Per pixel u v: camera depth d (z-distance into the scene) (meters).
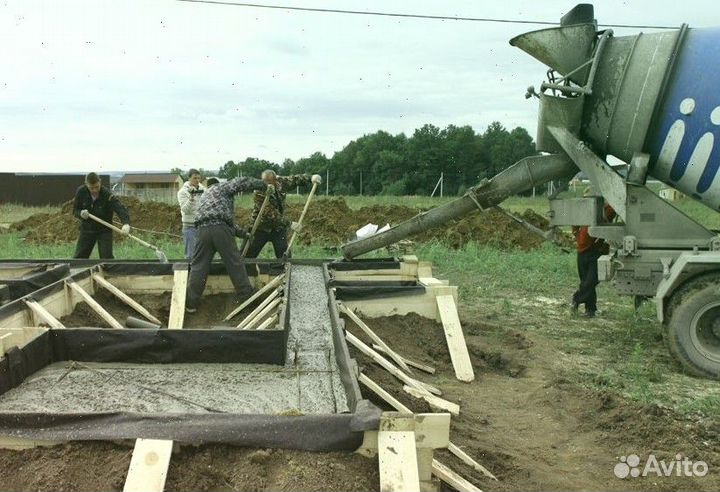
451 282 11.96
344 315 6.96
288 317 6.29
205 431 3.56
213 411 4.39
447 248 16.30
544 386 6.36
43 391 4.69
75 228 19.20
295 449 3.56
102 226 10.05
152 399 4.59
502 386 6.51
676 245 7.67
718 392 6.42
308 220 19.45
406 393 5.29
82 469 3.45
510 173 8.57
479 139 44.59
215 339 5.39
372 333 6.54
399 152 45.62
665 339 7.14
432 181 43.88
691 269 6.93
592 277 9.25
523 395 6.24
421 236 17.89
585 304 9.50
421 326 7.36
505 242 17.20
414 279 8.85
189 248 11.08
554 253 15.18
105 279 8.26
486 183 8.66
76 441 3.58
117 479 3.37
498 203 8.79
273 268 8.77
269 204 9.74
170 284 8.34
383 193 43.28
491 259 13.92
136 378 5.03
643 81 7.50
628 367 7.11
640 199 7.72
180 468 3.47
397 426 3.54
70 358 5.34
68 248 16.30
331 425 3.56
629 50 7.64
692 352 6.91
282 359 5.43
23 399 4.52
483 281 12.07
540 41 7.96
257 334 5.41
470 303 10.36
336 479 3.38
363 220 19.89
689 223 7.60
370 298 7.42
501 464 4.64
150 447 3.47
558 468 4.72
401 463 3.38
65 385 4.82
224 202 7.59
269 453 3.53
